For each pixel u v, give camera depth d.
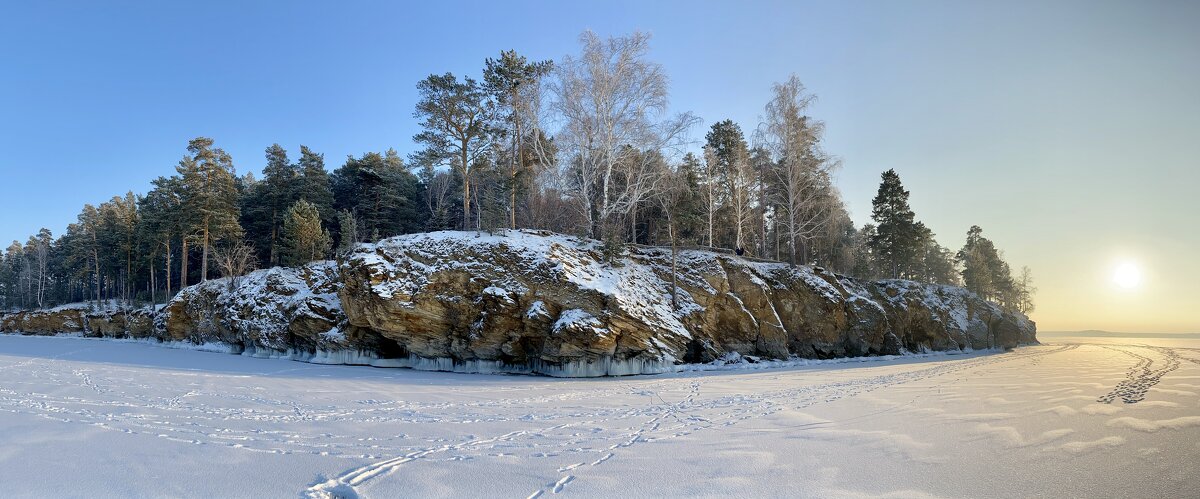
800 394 16.38
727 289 31.02
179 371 24.00
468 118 38.47
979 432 10.06
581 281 26.61
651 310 27.59
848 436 10.13
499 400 16.17
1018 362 27.52
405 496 7.16
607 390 18.56
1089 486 7.05
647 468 8.32
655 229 43.91
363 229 49.72
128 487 7.59
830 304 32.97
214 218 50.31
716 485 7.45
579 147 35.69
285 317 34.41
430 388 19.25
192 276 68.44
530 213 41.62
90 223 73.75
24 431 11.09
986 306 45.81
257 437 10.67
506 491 7.33
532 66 37.44
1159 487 6.94
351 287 28.19
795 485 7.38
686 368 26.58
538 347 26.08
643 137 33.94
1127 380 17.52
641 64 34.06
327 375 23.42
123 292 65.81
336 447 9.85
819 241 50.88
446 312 26.84
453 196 61.53
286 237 44.12
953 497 6.80
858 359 32.28
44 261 90.88
